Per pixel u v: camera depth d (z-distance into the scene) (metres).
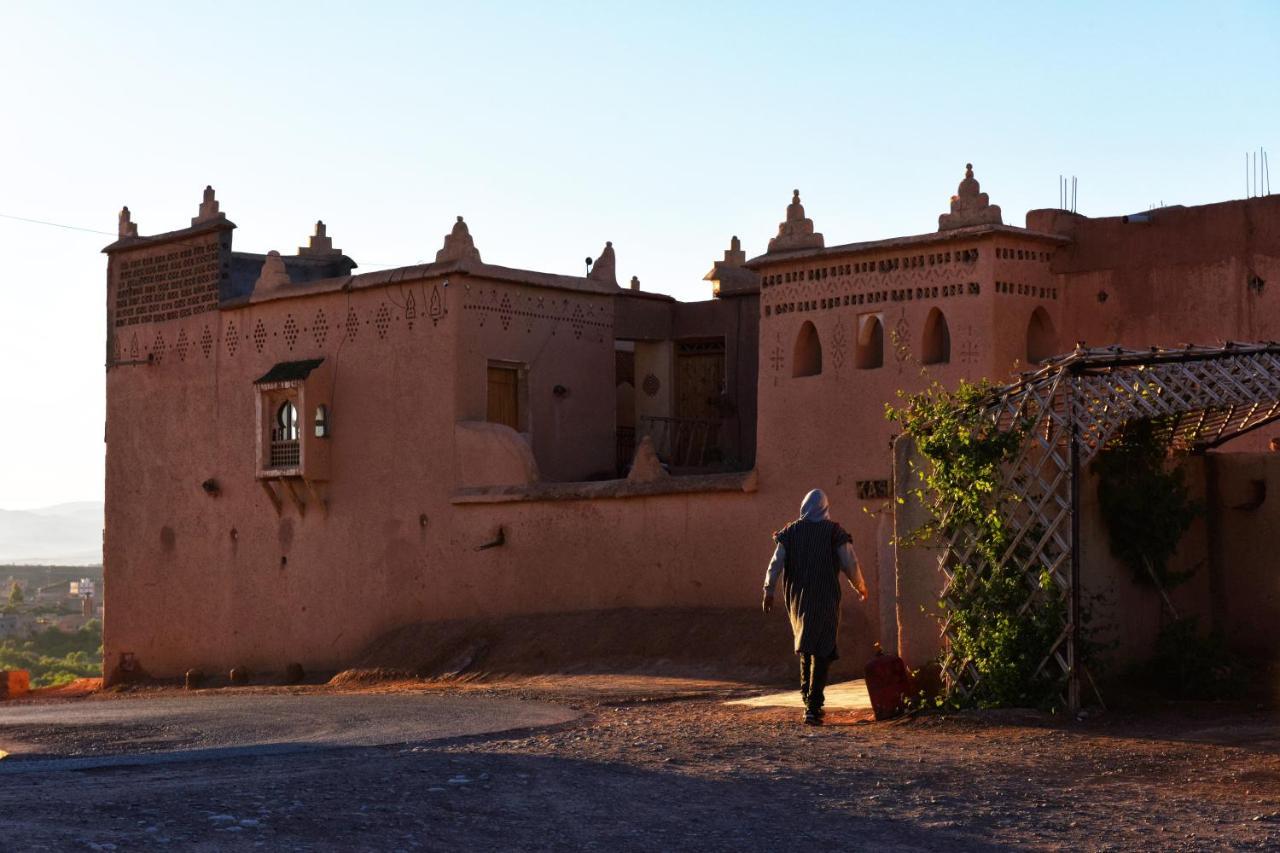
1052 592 12.20
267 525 28.91
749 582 22.53
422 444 26.55
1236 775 9.38
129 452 31.58
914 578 13.35
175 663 30.41
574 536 24.56
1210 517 15.24
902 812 8.40
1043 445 12.31
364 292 27.61
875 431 21.61
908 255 21.55
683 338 30.16
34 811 7.72
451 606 26.00
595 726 12.52
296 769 9.59
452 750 10.67
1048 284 21.47
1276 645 14.77
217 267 30.03
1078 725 11.59
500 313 26.94
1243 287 19.75
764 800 8.69
